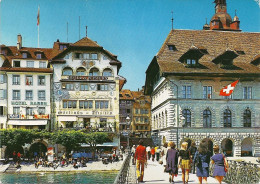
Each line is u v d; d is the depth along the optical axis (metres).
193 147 20.77
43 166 50.88
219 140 53.06
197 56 55.16
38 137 55.50
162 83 59.22
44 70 62.56
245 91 54.91
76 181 39.94
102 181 39.81
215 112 53.69
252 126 54.09
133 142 69.25
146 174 24.50
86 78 62.81
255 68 56.62
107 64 63.88
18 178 43.00
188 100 53.31
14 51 65.62
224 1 85.06
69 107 62.34
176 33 60.69
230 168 20.91
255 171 18.59
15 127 60.41
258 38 62.38
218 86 54.47
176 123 52.78
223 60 55.66
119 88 69.62
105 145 61.03
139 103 107.56
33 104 61.69
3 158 57.88
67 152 56.97
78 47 63.19
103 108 62.88
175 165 18.62
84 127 61.12
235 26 84.06
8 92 61.34
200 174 16.95
